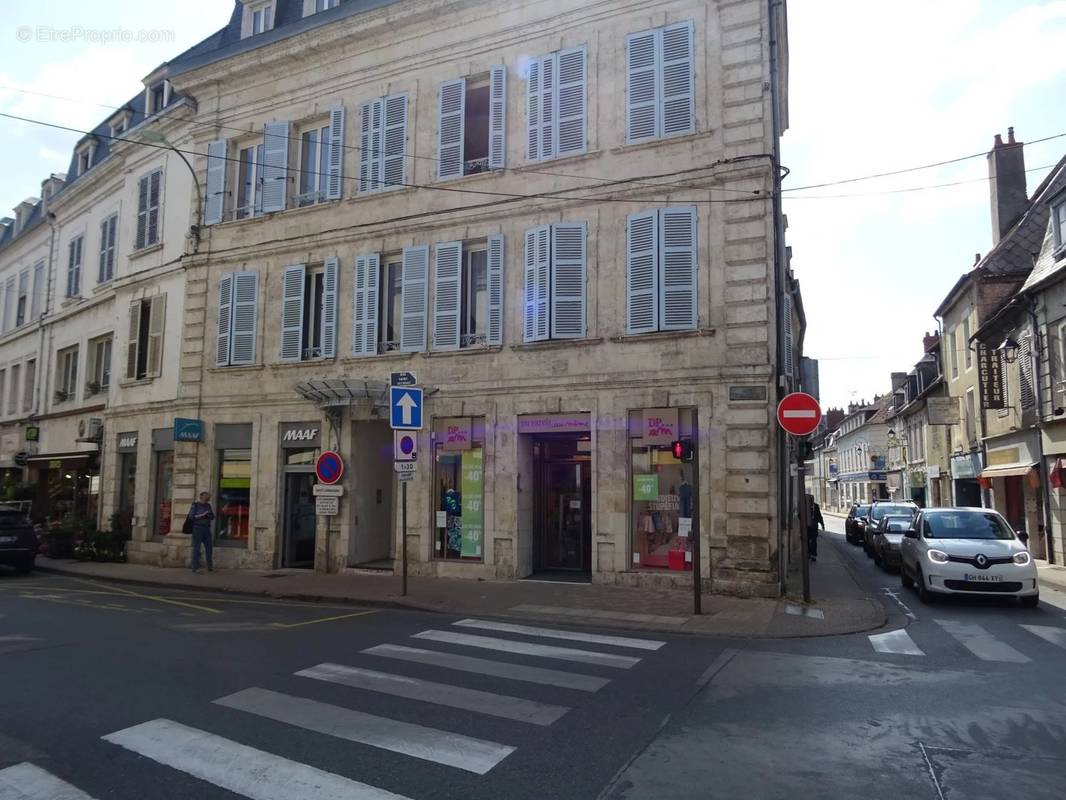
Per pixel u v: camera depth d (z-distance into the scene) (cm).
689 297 1248
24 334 2802
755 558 1168
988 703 597
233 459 1728
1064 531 1897
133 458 2009
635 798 410
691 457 1048
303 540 1680
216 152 1823
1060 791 420
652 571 1259
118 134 2316
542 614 1034
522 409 1375
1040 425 1980
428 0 1526
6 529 1698
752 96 1243
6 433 2866
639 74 1328
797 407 1083
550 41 1427
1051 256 1956
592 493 1301
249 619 1019
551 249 1350
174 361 1856
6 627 952
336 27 1631
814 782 432
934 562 1162
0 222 3203
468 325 1479
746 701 601
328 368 1600
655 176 1302
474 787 425
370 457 1611
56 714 566
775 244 1237
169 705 588
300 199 1691
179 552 1745
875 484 5906
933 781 434
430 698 607
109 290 2197
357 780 436
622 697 611
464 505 1434
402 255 1561
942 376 3219
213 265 1797
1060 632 925
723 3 1279
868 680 673
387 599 1158
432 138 1534
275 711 570
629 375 1285
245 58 1755
